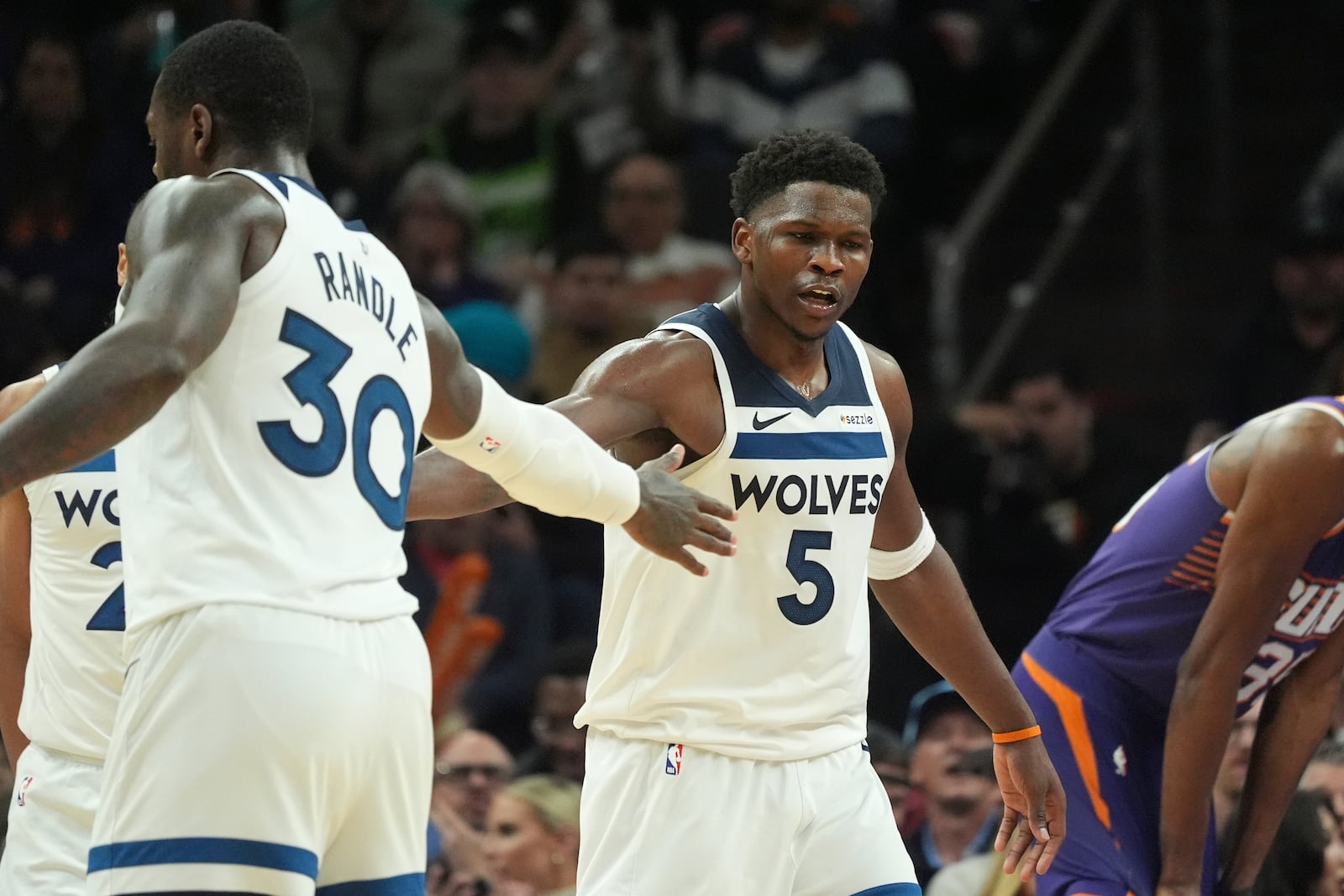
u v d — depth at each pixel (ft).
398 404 28.40
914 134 96.22
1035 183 104.58
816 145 33.88
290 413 26.81
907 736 51.85
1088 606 41.81
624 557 34.47
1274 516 37.76
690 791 34.06
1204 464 40.09
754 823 34.09
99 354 24.50
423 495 33.78
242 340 26.61
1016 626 68.33
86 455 24.50
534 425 29.94
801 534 34.30
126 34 90.17
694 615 34.06
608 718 35.04
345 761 26.81
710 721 34.17
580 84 89.40
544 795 50.14
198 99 28.68
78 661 34.68
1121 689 41.27
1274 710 41.68
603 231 79.10
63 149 83.15
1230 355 81.25
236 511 26.37
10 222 82.79
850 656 35.27
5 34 90.84
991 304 100.99
